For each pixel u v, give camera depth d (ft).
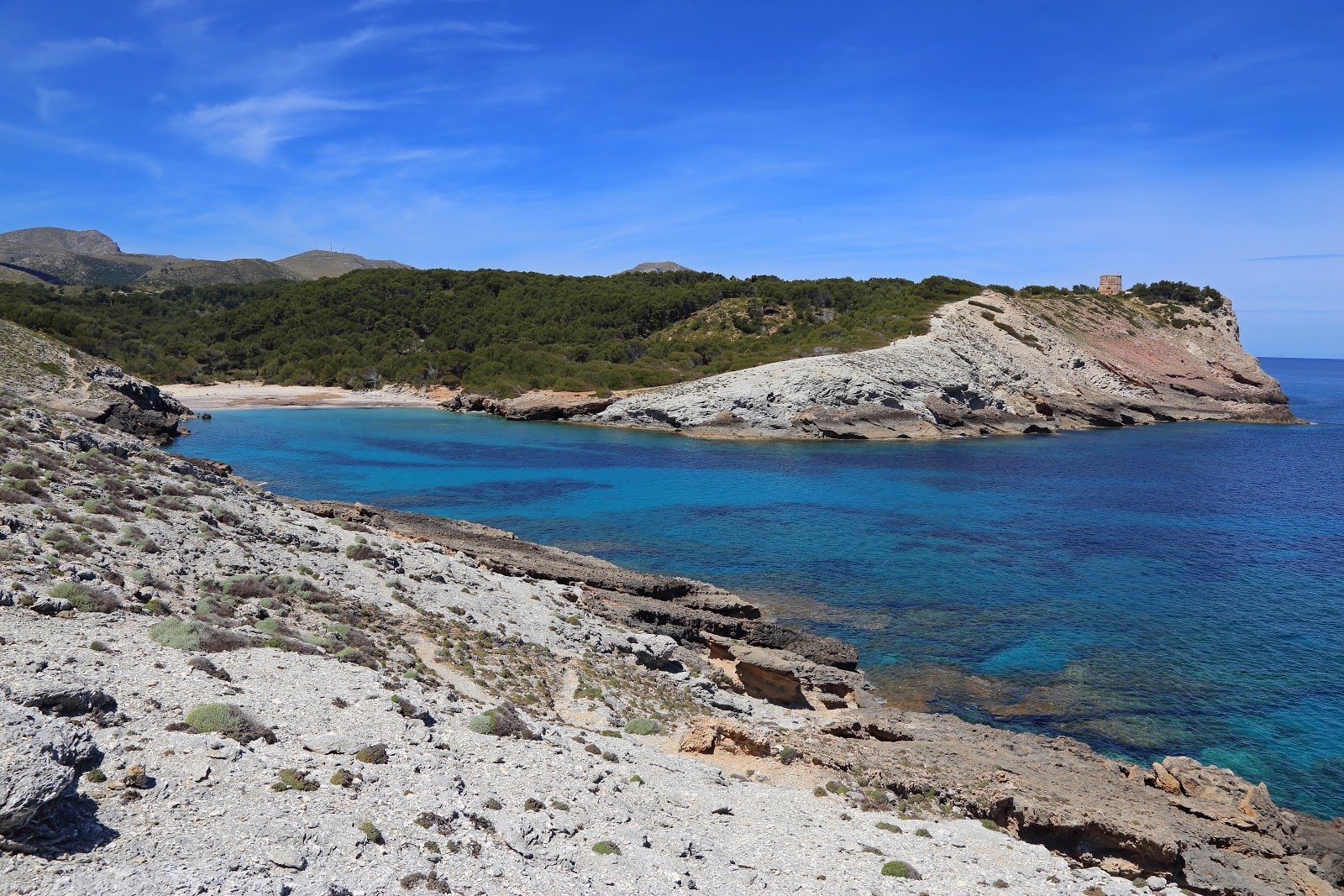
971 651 109.50
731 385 351.87
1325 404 575.79
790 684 90.84
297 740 40.75
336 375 442.09
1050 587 137.08
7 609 45.88
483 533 146.61
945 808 60.54
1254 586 138.72
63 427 105.91
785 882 41.78
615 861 38.37
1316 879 59.82
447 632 78.33
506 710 57.31
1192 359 465.88
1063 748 79.15
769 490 218.38
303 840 31.19
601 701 73.00
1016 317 447.42
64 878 24.38
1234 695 96.22
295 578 76.48
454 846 34.73
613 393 380.99
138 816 29.12
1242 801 68.13
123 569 61.72
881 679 100.73
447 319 501.15
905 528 177.06
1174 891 54.34
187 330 488.02
